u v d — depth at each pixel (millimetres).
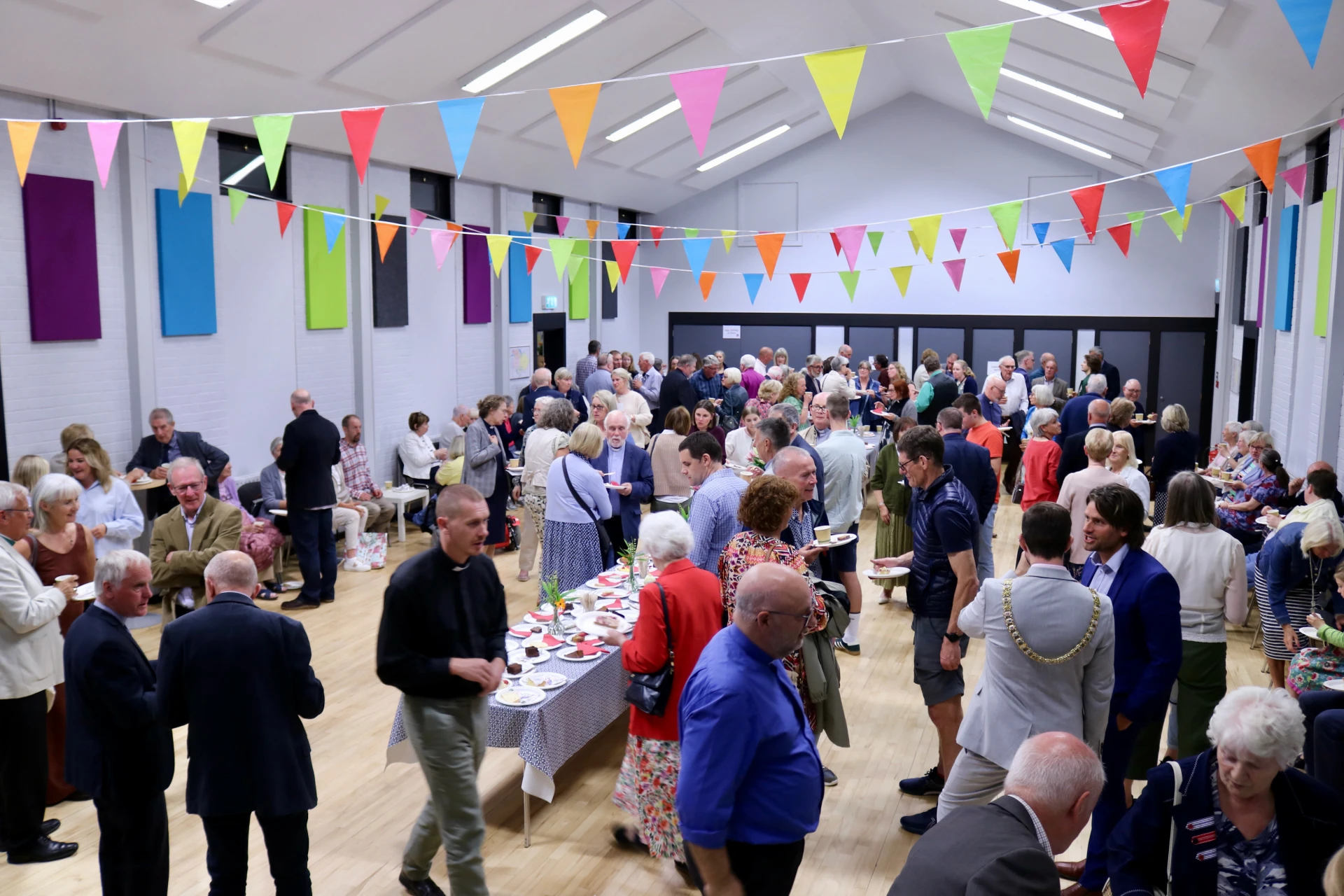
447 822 3197
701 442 4793
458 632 3178
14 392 6496
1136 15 2945
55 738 4309
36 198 6488
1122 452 6418
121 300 7207
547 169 11820
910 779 4461
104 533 5672
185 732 5156
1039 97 10664
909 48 11102
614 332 15586
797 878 3695
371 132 3975
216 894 3119
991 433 6746
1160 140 10125
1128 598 3291
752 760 2320
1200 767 2332
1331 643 4176
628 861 3826
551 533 5926
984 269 14664
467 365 11656
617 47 8688
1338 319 7367
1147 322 14078
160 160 7395
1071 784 2062
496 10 7348
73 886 3666
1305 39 2848
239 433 8391
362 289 9672
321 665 5980
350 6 6633
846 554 4996
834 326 15438
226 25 6297
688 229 9117
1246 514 6934
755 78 10984
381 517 8836
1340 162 7285
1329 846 2213
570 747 4086
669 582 3531
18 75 5996
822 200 15219
